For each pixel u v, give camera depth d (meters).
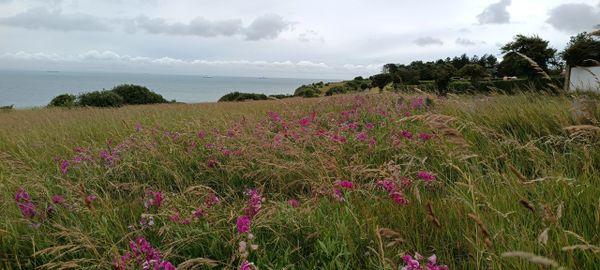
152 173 5.03
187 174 4.95
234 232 2.92
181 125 8.18
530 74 16.70
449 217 2.90
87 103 35.00
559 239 2.22
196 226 3.12
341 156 4.67
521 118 5.43
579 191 2.88
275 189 4.29
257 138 5.55
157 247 2.96
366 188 3.69
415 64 23.25
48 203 3.89
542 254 2.23
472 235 2.51
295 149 4.84
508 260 2.16
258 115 9.81
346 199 3.28
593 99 4.97
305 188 4.30
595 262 2.12
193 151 5.57
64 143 7.19
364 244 2.73
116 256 2.45
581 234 2.41
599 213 2.40
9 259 3.07
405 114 6.89
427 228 2.86
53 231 3.37
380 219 3.00
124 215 3.68
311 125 6.44
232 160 4.84
